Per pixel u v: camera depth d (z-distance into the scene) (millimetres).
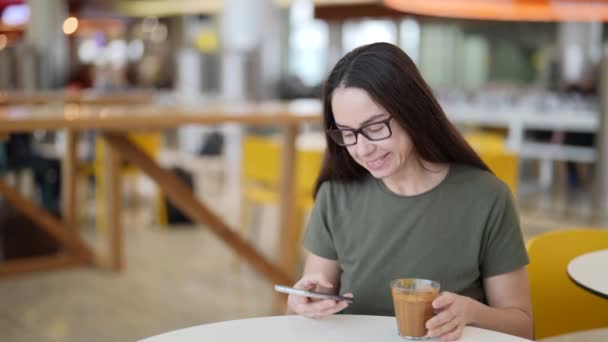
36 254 5242
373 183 1844
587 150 7305
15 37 13312
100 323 4047
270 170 4723
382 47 1675
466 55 12828
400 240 1782
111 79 15828
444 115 1746
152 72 16453
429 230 1769
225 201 7719
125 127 3758
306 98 12414
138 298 4496
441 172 1802
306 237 1933
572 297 2248
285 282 4195
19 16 13281
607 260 1953
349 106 1650
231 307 4340
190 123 3867
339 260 1878
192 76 11234
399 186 1807
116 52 17312
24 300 4461
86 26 14984
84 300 4461
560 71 10414
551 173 7949
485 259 1781
